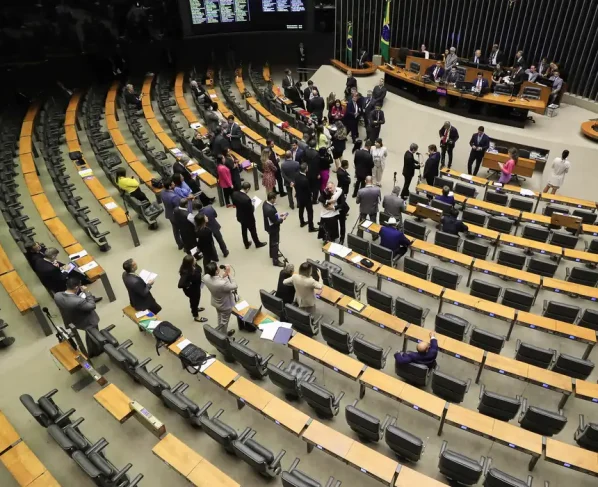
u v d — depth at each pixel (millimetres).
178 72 21594
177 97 18562
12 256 11359
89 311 7988
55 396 8023
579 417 6938
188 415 6875
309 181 12602
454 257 9969
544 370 7371
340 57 22797
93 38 19797
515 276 9469
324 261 10531
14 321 9641
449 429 7395
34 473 6266
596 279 9688
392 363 8555
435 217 11297
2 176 13211
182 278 8531
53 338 9219
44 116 16703
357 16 21594
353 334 9172
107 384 7680
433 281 9852
